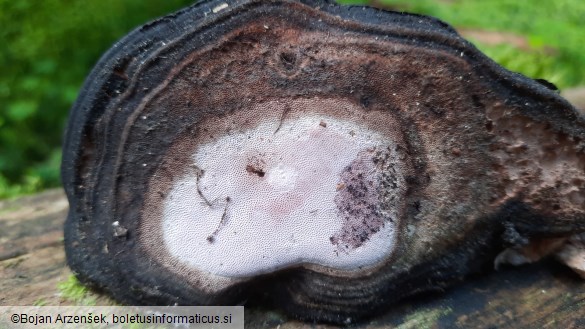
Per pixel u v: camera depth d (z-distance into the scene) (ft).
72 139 0.23
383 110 0.23
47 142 0.54
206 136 0.22
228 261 0.23
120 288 0.24
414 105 0.23
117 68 0.23
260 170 0.23
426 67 0.22
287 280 0.24
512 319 0.24
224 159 0.23
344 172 0.23
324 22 0.22
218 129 0.22
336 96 0.22
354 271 0.23
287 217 0.23
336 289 0.24
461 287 0.25
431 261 0.24
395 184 0.23
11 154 0.52
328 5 0.23
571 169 0.24
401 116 0.23
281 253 0.23
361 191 0.23
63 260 0.27
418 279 0.24
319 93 0.22
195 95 0.22
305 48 0.22
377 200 0.23
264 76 0.22
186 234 0.23
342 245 0.23
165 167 0.23
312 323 0.24
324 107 0.22
